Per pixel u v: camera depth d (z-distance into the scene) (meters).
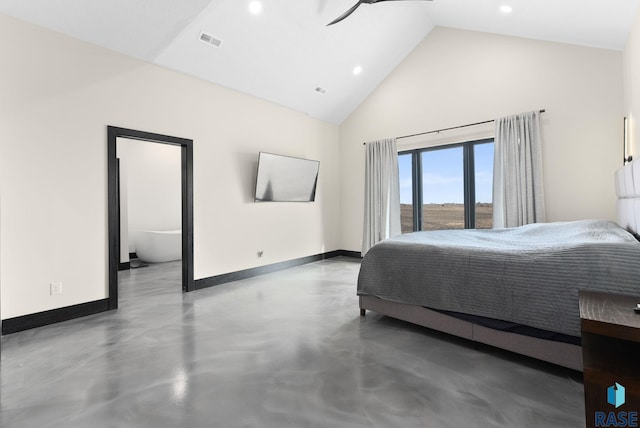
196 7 3.07
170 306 3.19
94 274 2.99
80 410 1.52
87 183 2.96
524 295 1.89
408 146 5.20
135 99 3.31
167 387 1.71
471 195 4.58
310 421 1.43
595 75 3.53
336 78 4.91
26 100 2.61
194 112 3.85
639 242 1.77
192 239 3.81
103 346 2.24
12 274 2.53
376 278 2.66
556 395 1.61
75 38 2.88
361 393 1.65
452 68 4.67
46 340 2.36
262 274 4.70
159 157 6.54
